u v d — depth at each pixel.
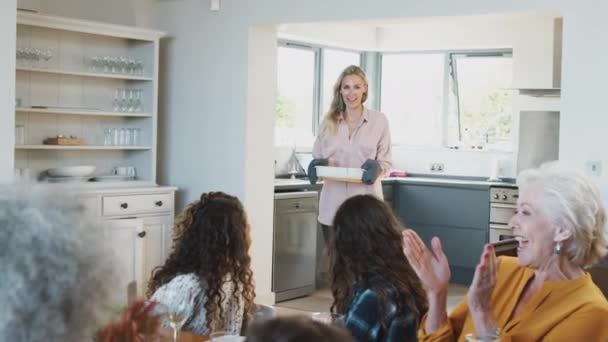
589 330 2.04
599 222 2.15
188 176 6.48
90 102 6.22
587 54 4.86
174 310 2.30
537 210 2.16
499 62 8.55
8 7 4.77
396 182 8.17
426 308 2.41
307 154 8.20
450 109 8.86
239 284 3.00
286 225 6.64
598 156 4.82
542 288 2.16
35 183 0.74
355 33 8.62
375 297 2.31
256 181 6.27
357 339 2.30
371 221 2.40
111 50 6.32
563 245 2.14
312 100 8.52
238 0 6.18
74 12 6.03
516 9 5.09
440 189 7.92
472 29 8.38
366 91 5.27
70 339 0.68
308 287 6.93
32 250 0.66
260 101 6.27
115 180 6.20
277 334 0.79
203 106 6.39
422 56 8.94
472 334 2.18
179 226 3.06
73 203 0.73
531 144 7.84
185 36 6.47
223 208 2.98
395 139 9.15
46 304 0.66
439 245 2.28
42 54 5.65
